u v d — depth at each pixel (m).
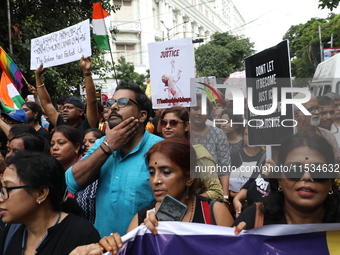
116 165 2.38
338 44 17.30
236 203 2.88
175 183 1.88
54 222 1.85
